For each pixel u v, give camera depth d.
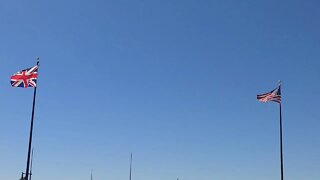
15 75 38.28
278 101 44.16
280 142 43.41
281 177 42.84
